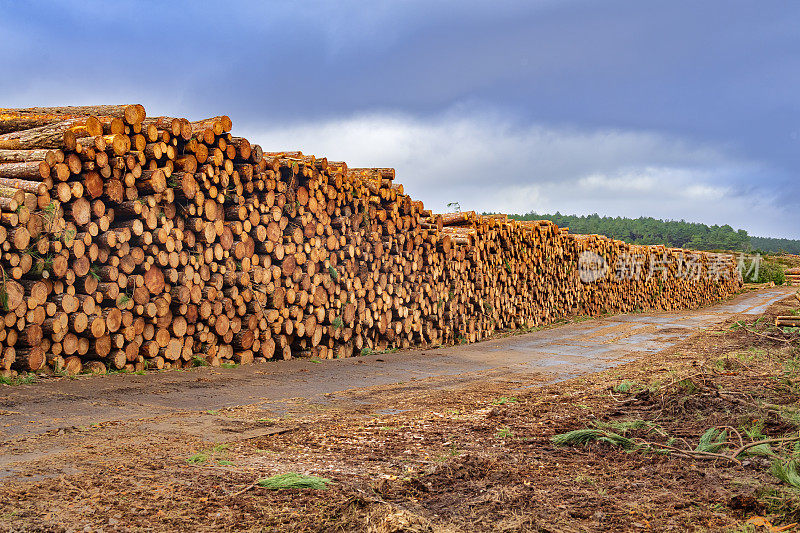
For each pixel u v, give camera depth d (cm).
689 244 14500
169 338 980
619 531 374
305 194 1252
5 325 777
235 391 865
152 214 947
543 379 1106
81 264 859
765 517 392
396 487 454
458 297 1788
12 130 937
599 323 2361
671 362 1239
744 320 2052
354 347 1412
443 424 691
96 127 903
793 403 692
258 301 1132
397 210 1547
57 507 385
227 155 1071
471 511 405
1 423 591
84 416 645
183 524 370
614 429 638
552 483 471
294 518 384
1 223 772
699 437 602
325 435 630
